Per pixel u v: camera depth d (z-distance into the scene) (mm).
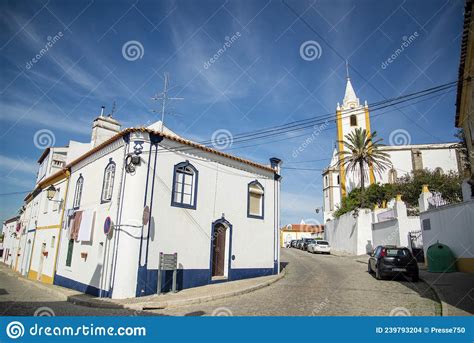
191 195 14422
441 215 17547
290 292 12281
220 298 11453
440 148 46156
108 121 23938
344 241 34844
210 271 14508
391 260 14242
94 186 15141
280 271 19312
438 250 16328
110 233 12656
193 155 14664
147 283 12070
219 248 15570
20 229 30094
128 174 12633
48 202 21750
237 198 16547
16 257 29734
